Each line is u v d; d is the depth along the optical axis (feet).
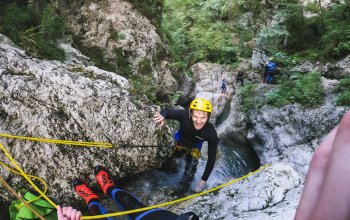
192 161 16.78
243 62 47.50
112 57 21.75
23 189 12.14
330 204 0.99
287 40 40.16
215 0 51.96
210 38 50.60
